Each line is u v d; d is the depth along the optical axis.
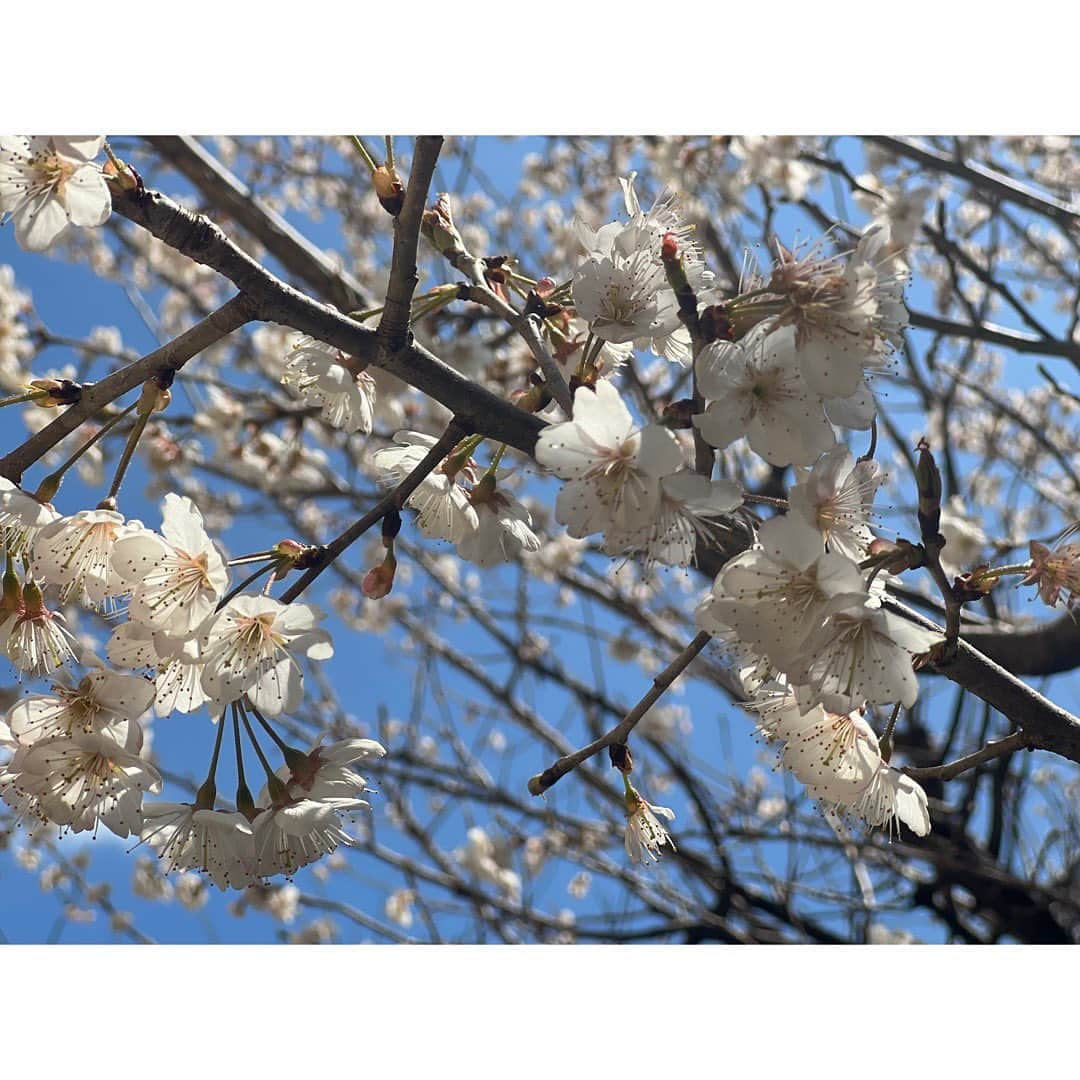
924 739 0.82
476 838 0.84
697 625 0.26
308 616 0.26
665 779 0.93
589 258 0.28
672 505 0.25
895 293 0.26
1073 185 0.74
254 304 0.26
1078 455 0.90
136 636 0.25
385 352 0.27
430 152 0.25
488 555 0.30
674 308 0.28
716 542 0.26
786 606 0.25
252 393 0.64
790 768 0.27
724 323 0.25
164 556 0.26
